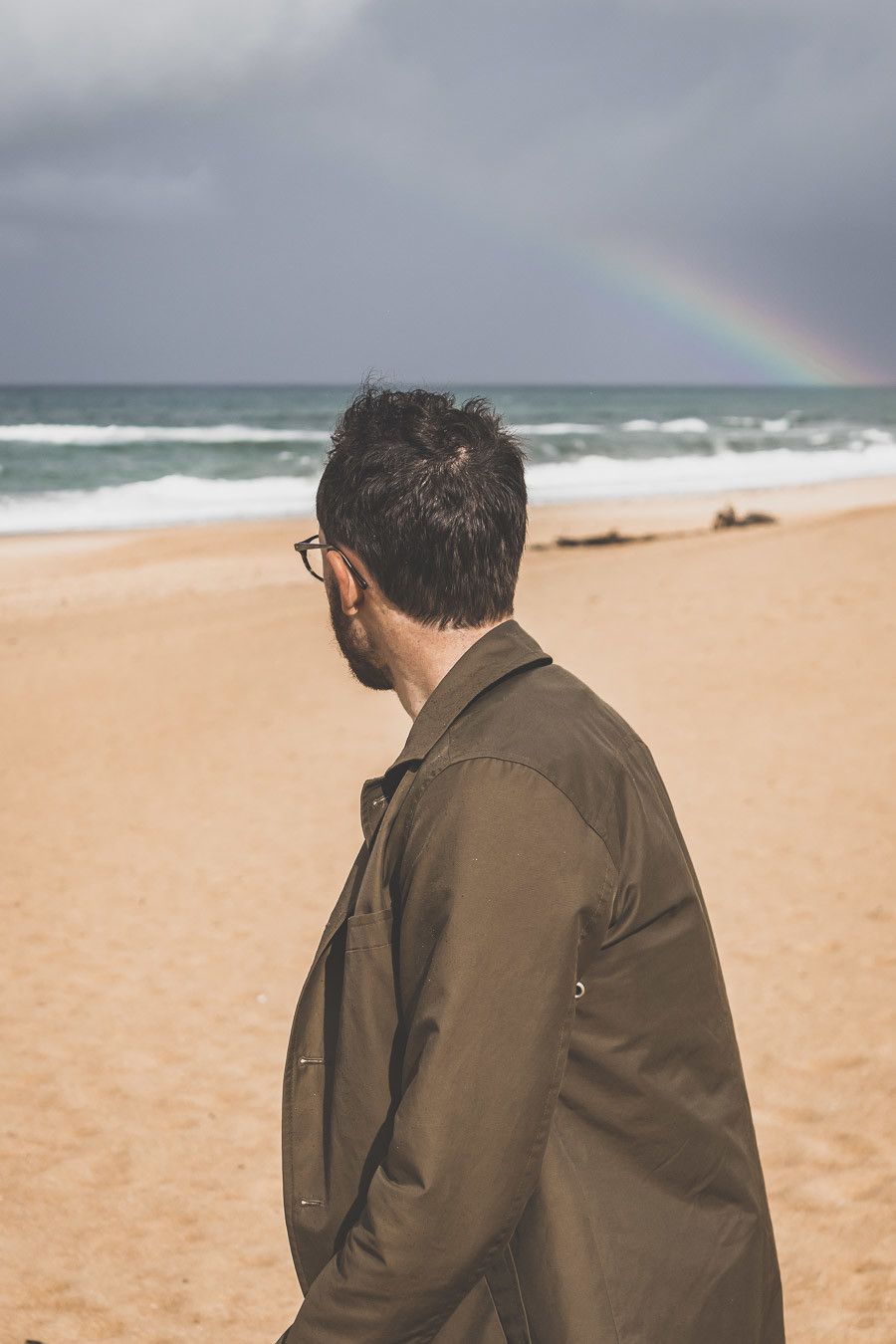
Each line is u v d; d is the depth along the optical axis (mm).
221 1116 3957
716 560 13562
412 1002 1165
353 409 1340
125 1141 3814
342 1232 1243
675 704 8461
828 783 6758
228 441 46562
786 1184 3326
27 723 9594
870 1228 3109
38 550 21828
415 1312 1097
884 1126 3566
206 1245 3279
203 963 5145
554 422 67438
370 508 1271
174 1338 2893
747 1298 1241
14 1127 3906
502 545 1287
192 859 6426
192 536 23750
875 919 5039
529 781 1138
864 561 12336
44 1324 2936
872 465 43531
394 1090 1216
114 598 16531
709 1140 1253
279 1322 2959
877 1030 4129
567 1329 1158
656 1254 1194
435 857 1142
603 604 11844
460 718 1231
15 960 5234
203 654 11578
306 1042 1303
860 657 9211
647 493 32938
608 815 1171
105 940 5426
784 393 182250
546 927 1106
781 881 5508
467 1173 1078
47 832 6992
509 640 1285
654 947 1208
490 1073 1086
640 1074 1211
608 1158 1208
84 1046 4445
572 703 1245
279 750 8375
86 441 46719
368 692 9727
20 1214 3430
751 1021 4258
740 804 6523
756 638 10031
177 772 8062
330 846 6492
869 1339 2703
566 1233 1171
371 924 1224
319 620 12781
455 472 1263
